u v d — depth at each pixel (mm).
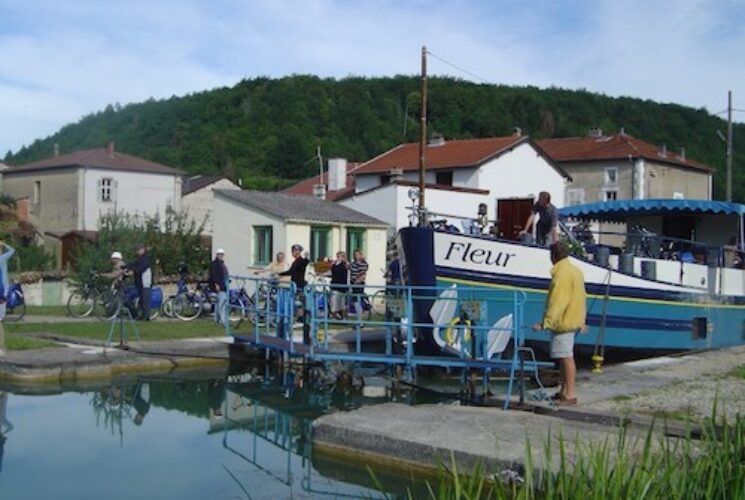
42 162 52000
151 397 12477
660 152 57844
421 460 7734
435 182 41625
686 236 18688
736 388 10844
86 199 48406
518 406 9836
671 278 16109
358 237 31391
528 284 13711
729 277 17547
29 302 27141
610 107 88875
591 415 8961
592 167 55781
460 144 44438
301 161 77000
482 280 13594
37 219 50594
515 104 82250
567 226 16125
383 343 17203
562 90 90938
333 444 8523
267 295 15305
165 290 27281
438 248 13578
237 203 30234
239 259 30125
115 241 25188
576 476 4254
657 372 12516
